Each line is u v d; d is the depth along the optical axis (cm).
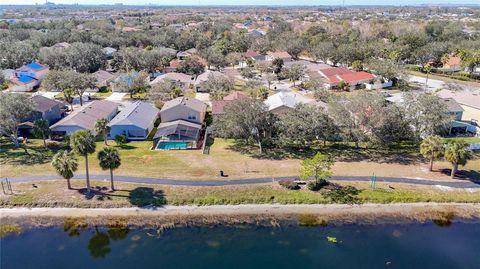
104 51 14138
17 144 6538
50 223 4547
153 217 4656
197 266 3797
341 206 4869
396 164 5903
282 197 5000
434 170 5672
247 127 6162
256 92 9456
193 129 7075
